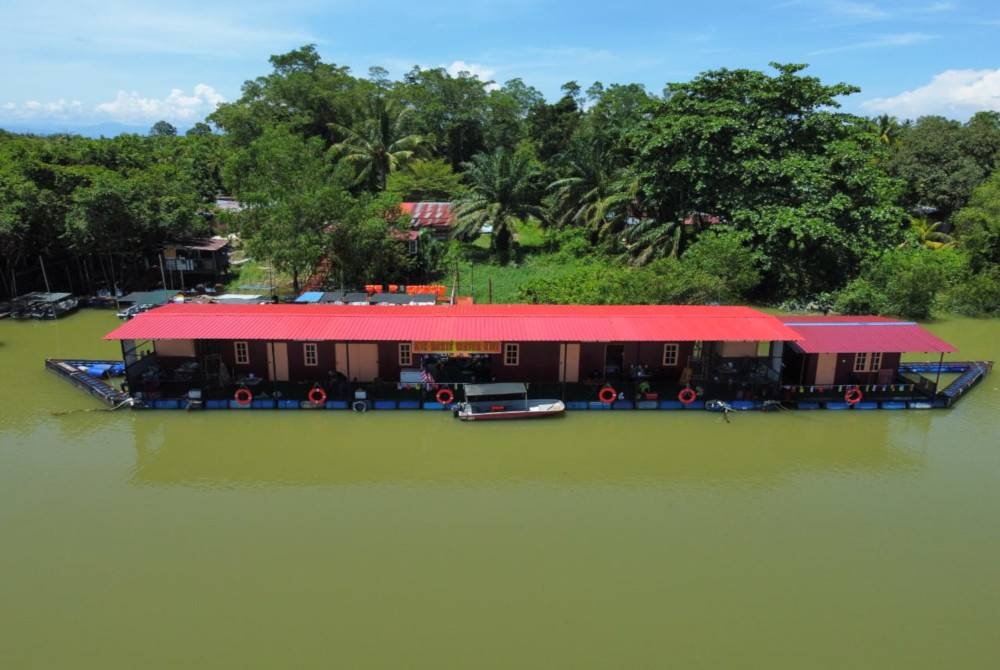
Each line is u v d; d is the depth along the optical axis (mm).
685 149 46500
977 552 18422
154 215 45125
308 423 26250
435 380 28641
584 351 28438
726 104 45156
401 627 15203
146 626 15227
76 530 18984
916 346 27891
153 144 70250
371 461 23422
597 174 54656
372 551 18078
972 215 49625
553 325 28078
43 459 23312
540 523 19578
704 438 25469
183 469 22734
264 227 43094
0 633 14984
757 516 20141
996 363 34719
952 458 24062
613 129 54875
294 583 16719
